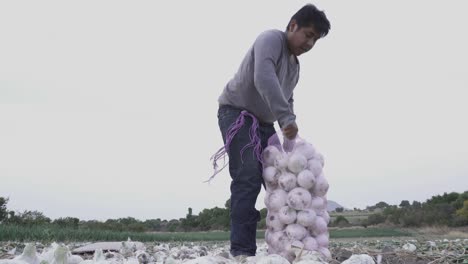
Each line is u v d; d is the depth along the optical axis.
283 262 2.02
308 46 2.97
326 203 3.03
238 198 2.87
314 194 2.92
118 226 27.91
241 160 2.90
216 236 18.88
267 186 2.99
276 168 2.92
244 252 2.83
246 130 2.97
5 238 7.82
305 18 2.88
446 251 3.29
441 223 28.20
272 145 3.05
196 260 2.12
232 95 3.07
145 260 3.35
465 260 2.72
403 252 3.14
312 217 2.79
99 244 4.86
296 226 2.80
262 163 2.98
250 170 2.87
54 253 1.98
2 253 3.58
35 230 8.86
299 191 2.81
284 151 2.93
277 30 2.99
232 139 2.95
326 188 2.92
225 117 3.07
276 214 2.88
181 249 3.95
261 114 3.06
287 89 3.24
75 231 11.16
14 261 1.94
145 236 13.45
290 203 2.79
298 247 2.63
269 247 2.94
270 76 2.75
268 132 3.19
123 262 2.73
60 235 9.52
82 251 4.48
